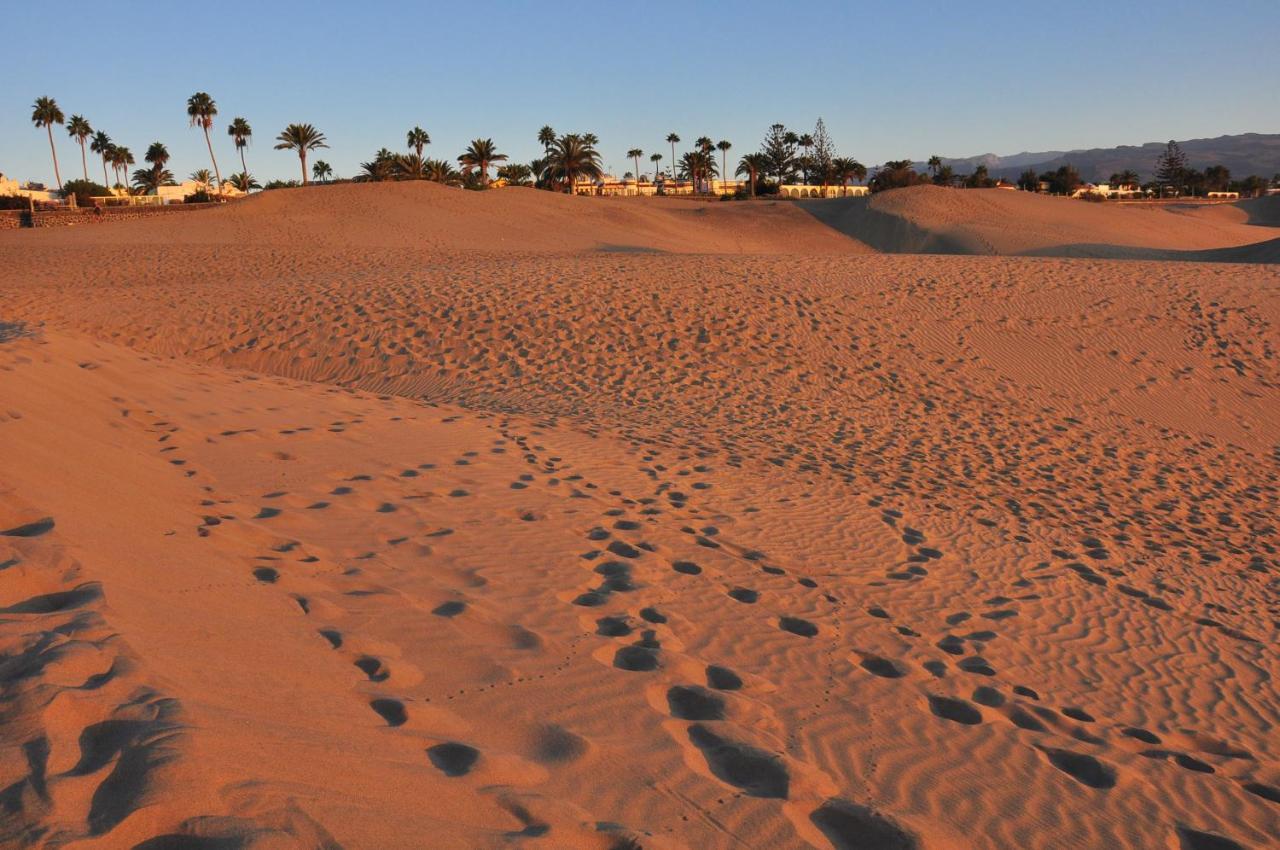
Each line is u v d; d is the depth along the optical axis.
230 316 17.20
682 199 93.06
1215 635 5.79
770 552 6.10
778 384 13.63
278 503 5.48
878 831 2.78
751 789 2.90
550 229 51.22
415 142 90.69
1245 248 43.88
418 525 5.49
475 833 2.27
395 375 13.80
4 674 2.33
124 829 1.87
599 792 2.70
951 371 14.95
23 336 8.41
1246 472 11.85
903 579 5.96
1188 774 3.73
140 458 5.61
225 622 3.28
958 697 4.11
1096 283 19.83
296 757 2.36
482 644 3.74
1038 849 2.96
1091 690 4.61
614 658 3.88
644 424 10.81
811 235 64.62
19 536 3.44
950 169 110.06
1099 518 8.85
